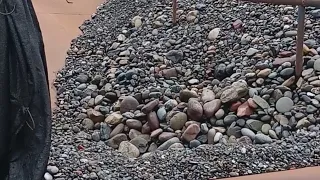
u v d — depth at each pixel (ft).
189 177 6.74
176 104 10.28
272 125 9.01
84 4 17.34
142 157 8.00
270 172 6.70
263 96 9.52
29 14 5.17
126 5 16.66
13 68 5.03
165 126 9.75
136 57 12.91
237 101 9.69
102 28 15.46
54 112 11.16
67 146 8.62
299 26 9.43
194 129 9.20
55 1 16.94
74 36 15.15
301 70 9.70
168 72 11.88
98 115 10.62
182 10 14.71
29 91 5.07
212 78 11.41
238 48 11.86
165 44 13.25
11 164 5.34
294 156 7.10
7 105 5.11
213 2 14.60
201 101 10.11
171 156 7.58
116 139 9.66
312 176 6.47
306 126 8.55
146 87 11.41
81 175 6.86
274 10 12.71
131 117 10.18
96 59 13.78
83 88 12.20
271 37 11.59
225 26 13.01
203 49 12.59
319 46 10.38
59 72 13.14
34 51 5.08
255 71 10.30
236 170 6.81
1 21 4.89
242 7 13.58
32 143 5.28
